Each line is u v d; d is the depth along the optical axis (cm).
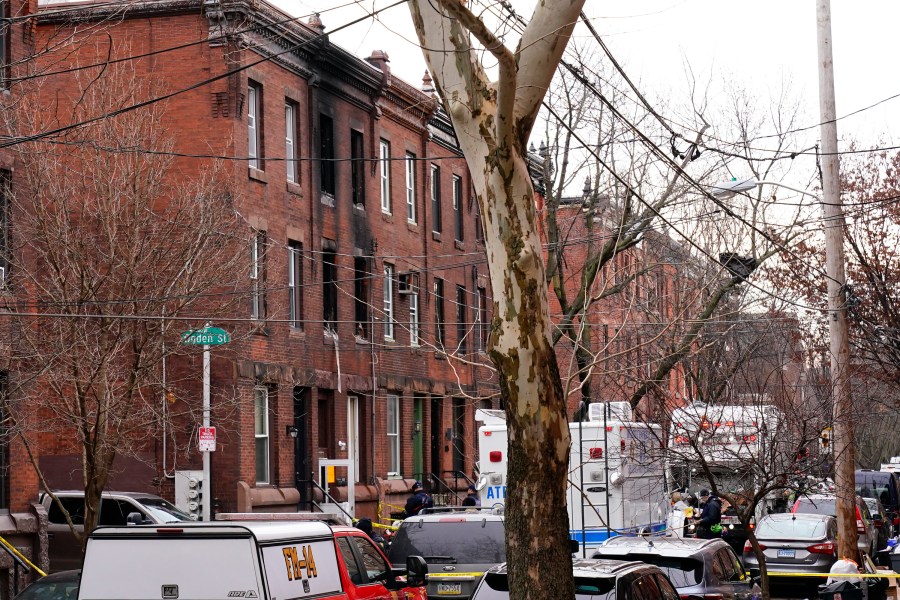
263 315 4553
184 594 1686
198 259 3300
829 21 3703
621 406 3788
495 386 6812
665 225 5319
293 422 4744
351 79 5309
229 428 4266
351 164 5344
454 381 6325
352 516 4753
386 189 5728
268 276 4531
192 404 4022
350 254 5281
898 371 5228
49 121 3697
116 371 3061
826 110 3688
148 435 3662
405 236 5856
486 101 1719
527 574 1675
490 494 3800
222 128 4369
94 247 3116
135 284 3048
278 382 4584
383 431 5572
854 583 2758
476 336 6662
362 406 5428
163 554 1702
